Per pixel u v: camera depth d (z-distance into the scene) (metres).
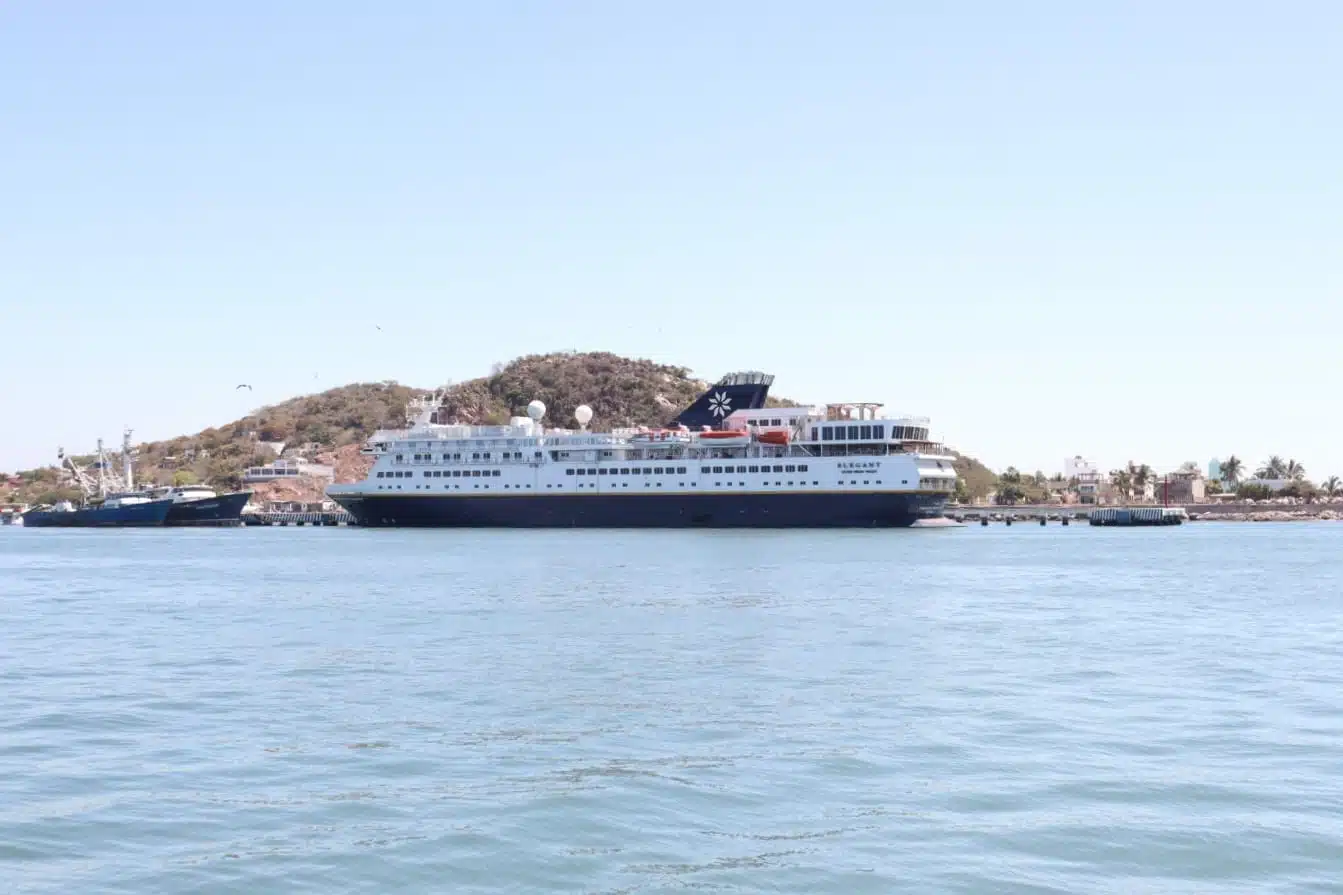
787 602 80.56
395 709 44.25
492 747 38.12
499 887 26.47
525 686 48.62
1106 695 46.75
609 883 26.64
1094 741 38.81
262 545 172.38
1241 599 85.12
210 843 29.17
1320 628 68.19
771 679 50.16
